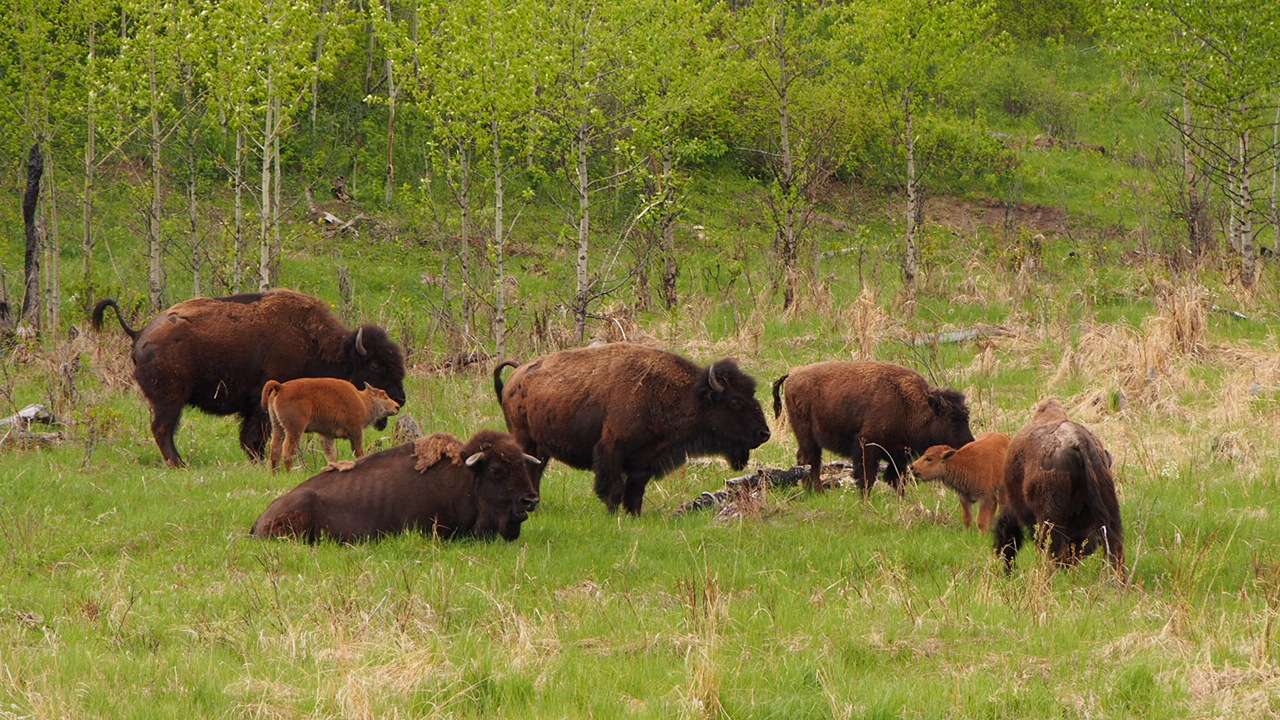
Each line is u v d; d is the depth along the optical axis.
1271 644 24.55
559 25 68.19
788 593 28.84
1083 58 145.38
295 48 68.56
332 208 101.19
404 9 116.25
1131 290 80.44
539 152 72.94
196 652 24.22
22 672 22.69
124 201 96.06
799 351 66.81
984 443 34.91
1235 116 82.50
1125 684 22.67
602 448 38.06
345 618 25.91
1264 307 70.94
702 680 22.03
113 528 33.22
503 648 24.72
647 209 74.62
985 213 112.88
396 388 46.97
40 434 45.84
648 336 71.44
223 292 74.88
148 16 72.19
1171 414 50.88
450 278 91.38
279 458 41.91
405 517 33.09
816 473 41.41
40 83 72.44
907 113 86.44
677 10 77.88
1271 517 36.81
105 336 65.06
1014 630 26.22
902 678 23.56
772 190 88.00
